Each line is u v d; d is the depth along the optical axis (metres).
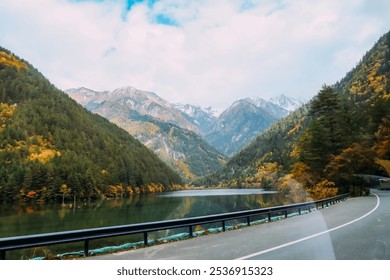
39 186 89.19
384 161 48.34
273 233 10.82
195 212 48.88
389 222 12.67
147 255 8.06
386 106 58.94
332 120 46.88
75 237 8.23
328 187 39.25
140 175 145.25
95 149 148.88
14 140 132.12
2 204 83.00
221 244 9.24
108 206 73.69
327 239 5.07
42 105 182.50
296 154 51.22
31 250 18.92
